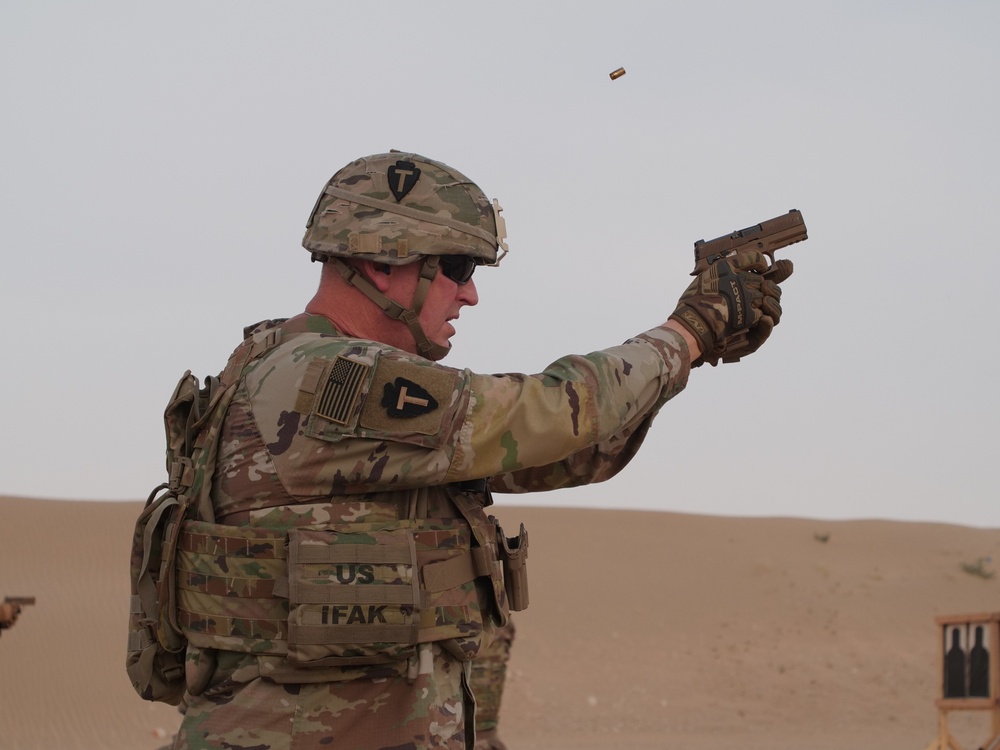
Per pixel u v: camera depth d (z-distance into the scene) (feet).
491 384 9.90
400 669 9.97
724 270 11.24
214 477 10.39
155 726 72.08
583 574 140.67
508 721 76.48
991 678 44.96
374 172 10.88
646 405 10.66
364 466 9.83
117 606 110.32
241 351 10.75
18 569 126.62
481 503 11.13
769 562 151.12
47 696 77.97
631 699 85.71
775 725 77.36
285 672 9.75
